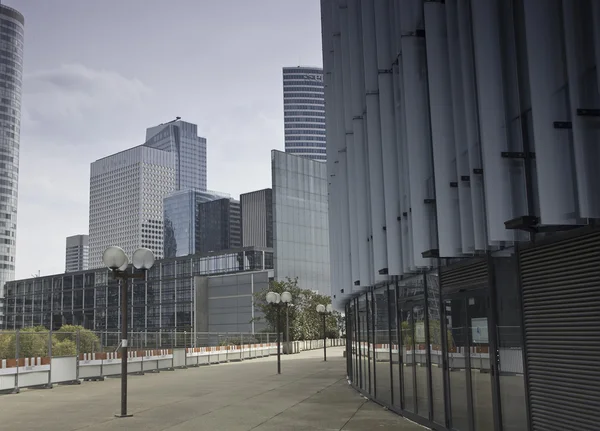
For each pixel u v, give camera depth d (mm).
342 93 19938
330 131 23766
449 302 10992
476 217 9359
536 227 7547
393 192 13391
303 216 84875
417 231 11562
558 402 7465
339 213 22625
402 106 12914
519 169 8289
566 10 7035
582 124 6867
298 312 66500
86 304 109812
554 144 7223
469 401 10008
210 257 92062
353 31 16656
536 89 7301
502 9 8562
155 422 13625
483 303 9516
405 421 12953
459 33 9938
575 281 7176
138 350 31078
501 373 8914
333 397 18156
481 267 9641
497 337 9055
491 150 8359
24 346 22469
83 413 15383
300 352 57969
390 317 14992
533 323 8031
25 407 16828
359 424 12633
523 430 8250
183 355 35656
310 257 85125
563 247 7418
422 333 12469
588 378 6910
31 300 120625
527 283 8180
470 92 9586
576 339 7145
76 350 25516
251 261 87625
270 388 21641
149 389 22203
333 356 47688
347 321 25609
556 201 7141
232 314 86500
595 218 6730
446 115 10508
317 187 88125
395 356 14531
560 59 7305
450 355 10914
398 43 13047
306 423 12930
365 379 18750
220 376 28406
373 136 14703
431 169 11695
